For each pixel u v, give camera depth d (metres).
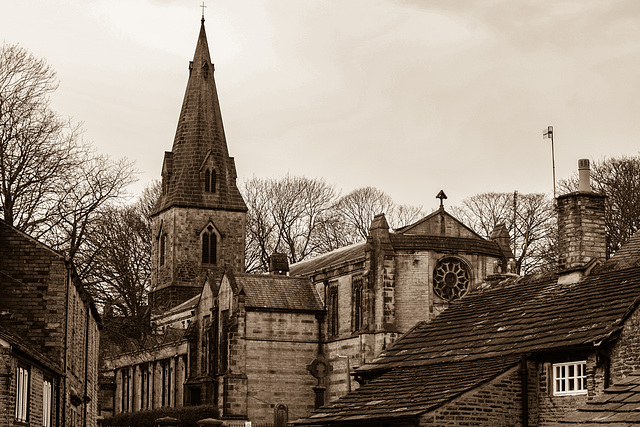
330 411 52.34
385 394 50.88
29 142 78.62
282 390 113.88
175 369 125.88
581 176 53.31
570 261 52.09
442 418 45.50
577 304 48.41
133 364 135.62
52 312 54.66
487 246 113.00
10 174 76.44
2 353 39.69
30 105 79.94
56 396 53.06
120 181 118.38
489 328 52.03
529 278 55.28
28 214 77.44
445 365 50.97
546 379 46.03
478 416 45.84
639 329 42.31
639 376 35.28
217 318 118.62
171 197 160.12
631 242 53.25
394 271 110.69
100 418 82.88
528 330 48.91
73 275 58.16
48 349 54.28
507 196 148.75
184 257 158.50
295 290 118.19
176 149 162.62
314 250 165.75
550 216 142.00
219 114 164.00
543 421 45.84
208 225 159.25
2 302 54.66
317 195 169.62
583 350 44.03
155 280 161.25
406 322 109.88
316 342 116.00
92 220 83.12
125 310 104.50
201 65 164.00
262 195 170.62
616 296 46.66
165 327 136.62
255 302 114.94
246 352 113.44
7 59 80.50
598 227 52.38
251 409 112.69
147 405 131.38
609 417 32.81
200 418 113.44
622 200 109.06
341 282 115.94
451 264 111.56
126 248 150.75
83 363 66.62
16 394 41.25
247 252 170.62
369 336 109.75
